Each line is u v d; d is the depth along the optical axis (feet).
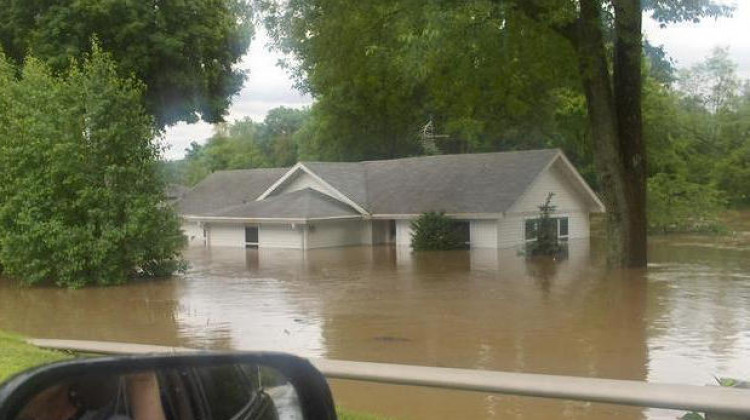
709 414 13.53
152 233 91.61
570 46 91.09
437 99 100.53
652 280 83.82
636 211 94.17
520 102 101.55
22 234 87.20
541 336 53.21
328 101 175.42
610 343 50.21
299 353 48.34
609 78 91.56
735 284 80.28
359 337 53.83
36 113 87.76
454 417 31.99
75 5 112.37
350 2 87.92
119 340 54.54
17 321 65.10
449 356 46.96
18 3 115.75
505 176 134.62
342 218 135.85
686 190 156.66
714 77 249.14
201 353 9.36
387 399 34.78
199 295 79.15
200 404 9.25
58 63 111.65
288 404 10.60
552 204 138.92
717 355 45.96
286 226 137.49
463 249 127.85
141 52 118.32
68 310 71.05
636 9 83.71
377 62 90.53
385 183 145.79
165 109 128.26
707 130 221.87
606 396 13.71
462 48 84.33
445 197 133.69
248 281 90.68
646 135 167.94
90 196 87.56
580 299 71.36
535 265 102.17
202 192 169.78
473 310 65.77
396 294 76.95
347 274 95.91
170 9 120.98
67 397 7.92
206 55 130.11
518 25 85.66
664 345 49.29
